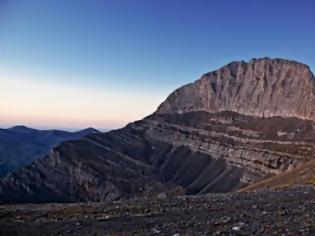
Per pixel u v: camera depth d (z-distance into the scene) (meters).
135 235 20.55
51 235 21.50
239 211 26.69
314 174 60.62
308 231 20.06
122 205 31.00
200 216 25.34
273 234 19.78
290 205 28.48
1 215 27.72
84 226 23.47
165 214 26.47
